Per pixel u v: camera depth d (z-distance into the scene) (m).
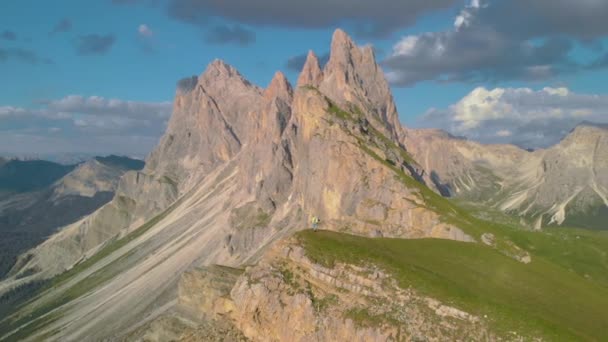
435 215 189.38
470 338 117.00
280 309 148.75
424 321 123.81
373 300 134.25
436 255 156.50
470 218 191.62
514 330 115.81
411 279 135.75
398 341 122.00
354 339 128.88
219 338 162.88
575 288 143.12
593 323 123.12
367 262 145.88
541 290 138.12
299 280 151.25
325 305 140.75
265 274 158.38
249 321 156.75
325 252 154.38
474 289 132.75
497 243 169.62
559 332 114.00
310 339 138.12
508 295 132.12
